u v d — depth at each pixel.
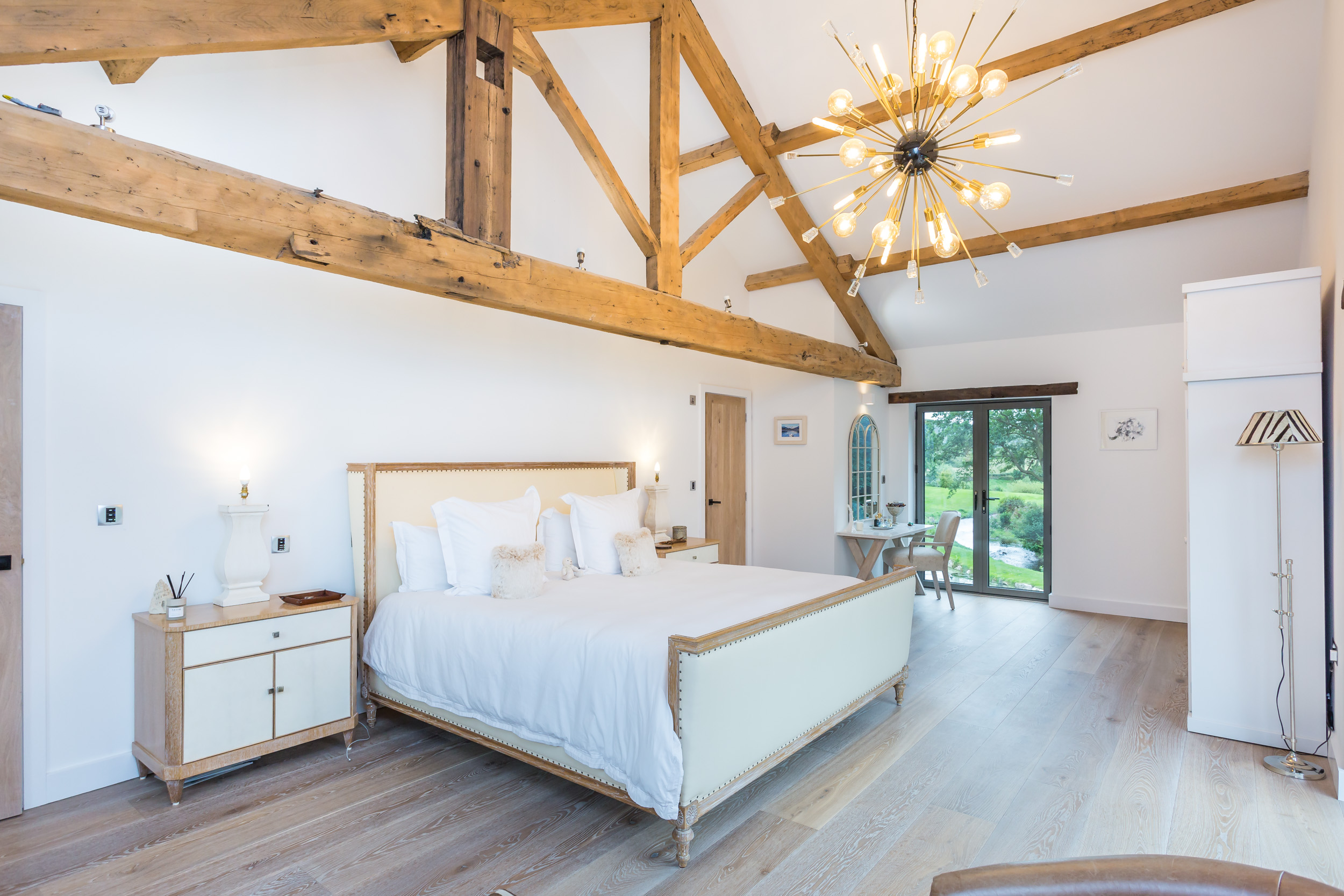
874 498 7.59
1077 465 6.57
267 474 3.49
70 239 2.87
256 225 2.24
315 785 3.00
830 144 5.23
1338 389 3.14
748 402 7.29
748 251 6.81
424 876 2.32
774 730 2.86
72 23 1.95
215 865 2.38
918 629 5.77
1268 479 3.41
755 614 3.07
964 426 7.49
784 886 2.27
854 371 6.43
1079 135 4.66
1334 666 3.21
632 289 3.79
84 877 2.30
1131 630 5.75
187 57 3.20
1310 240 4.39
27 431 2.74
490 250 3.01
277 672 3.10
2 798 2.68
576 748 2.68
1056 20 4.02
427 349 4.20
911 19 4.24
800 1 4.38
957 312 6.82
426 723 3.68
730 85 4.94
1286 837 2.56
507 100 3.26
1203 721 3.55
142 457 3.07
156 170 2.04
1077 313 6.34
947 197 5.43
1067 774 3.10
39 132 1.84
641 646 2.59
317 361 3.69
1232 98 4.19
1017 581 7.14
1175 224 5.24
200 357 3.26
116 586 3.00
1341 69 3.03
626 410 5.64
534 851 2.48
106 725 2.96
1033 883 1.11
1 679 2.68
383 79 3.98
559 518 4.39
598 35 4.95
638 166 5.72
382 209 3.96
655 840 2.56
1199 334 3.57
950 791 2.93
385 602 3.62
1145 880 1.08
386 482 3.77
